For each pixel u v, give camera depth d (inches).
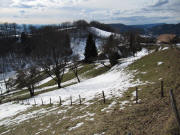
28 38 5831.7
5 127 962.1
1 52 5305.1
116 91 965.2
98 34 7288.4
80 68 2726.4
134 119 542.6
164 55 1282.0
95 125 577.0
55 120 782.5
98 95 1016.9
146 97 708.0
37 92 2129.7
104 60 2974.9
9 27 7834.6
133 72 1323.8
